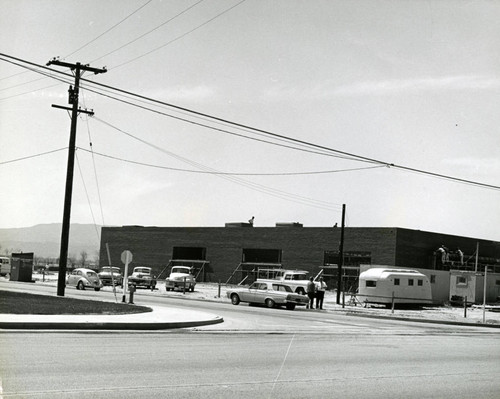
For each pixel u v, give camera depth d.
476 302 46.94
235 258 72.94
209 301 38.25
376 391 9.97
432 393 10.05
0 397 7.98
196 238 76.25
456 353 16.23
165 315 22.12
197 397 8.70
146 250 80.06
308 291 36.12
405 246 62.91
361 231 64.31
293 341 17.27
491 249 74.50
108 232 83.75
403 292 41.88
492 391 10.49
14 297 25.11
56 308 21.19
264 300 34.97
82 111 31.25
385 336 20.69
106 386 9.09
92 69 30.91
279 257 69.94
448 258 65.12
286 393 9.38
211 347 14.73
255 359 12.99
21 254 55.53
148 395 8.64
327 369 12.13
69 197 30.88
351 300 45.62
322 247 66.69
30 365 10.52
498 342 20.48
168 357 12.52
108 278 54.28
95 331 17.03
